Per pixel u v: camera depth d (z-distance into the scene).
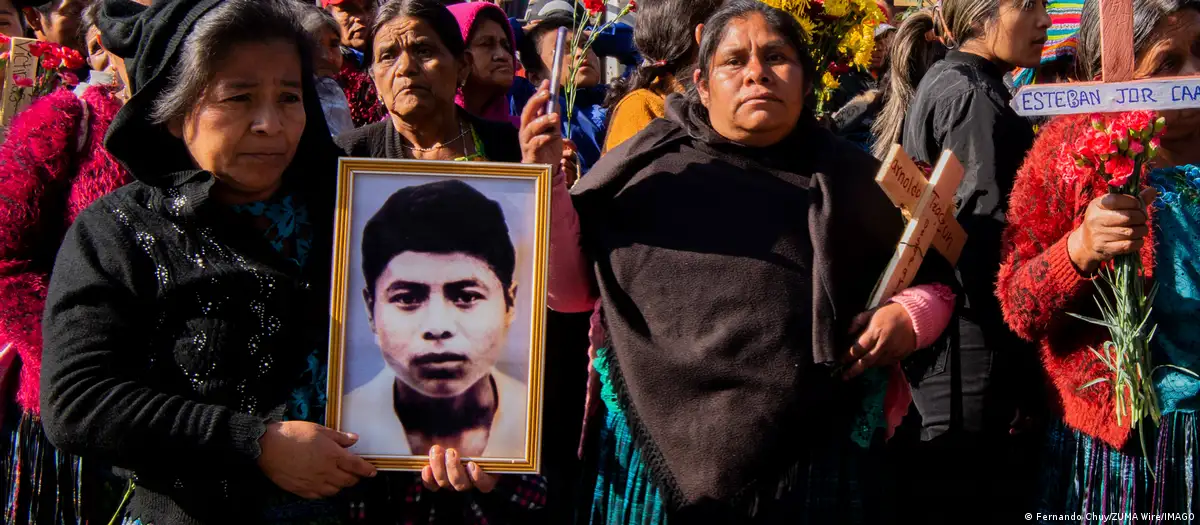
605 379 2.46
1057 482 2.64
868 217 2.46
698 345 2.30
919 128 3.08
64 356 1.91
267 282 2.03
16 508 2.86
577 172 3.03
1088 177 2.29
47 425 1.91
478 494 2.22
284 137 2.01
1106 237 2.19
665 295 2.35
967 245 2.87
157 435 1.89
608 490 2.46
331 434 1.99
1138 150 2.12
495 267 2.09
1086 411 2.49
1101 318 2.46
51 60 3.59
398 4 2.88
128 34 2.05
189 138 2.02
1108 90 2.10
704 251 2.35
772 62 2.39
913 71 3.48
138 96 1.99
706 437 2.27
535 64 4.56
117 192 2.07
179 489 2.03
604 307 2.42
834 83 3.46
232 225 2.04
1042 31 3.06
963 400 2.92
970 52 3.13
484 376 2.07
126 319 1.96
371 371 2.05
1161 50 2.47
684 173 2.46
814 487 2.34
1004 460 2.99
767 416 2.26
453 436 2.06
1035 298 2.40
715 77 2.44
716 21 2.45
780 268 2.32
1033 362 2.92
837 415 2.39
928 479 3.07
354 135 3.04
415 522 2.19
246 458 1.92
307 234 2.14
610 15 4.56
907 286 2.43
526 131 2.36
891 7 4.69
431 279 2.07
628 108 3.26
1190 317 2.42
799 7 3.36
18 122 2.67
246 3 1.97
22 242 2.58
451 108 2.99
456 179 2.10
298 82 2.05
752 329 2.28
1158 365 2.46
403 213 2.08
